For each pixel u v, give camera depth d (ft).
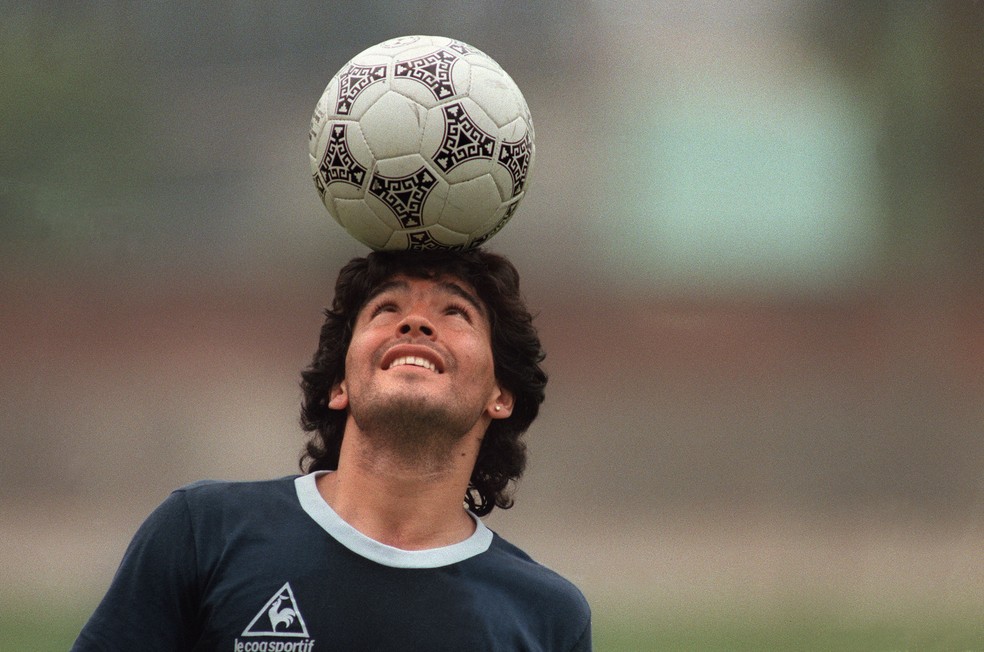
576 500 160.25
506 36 225.15
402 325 43.57
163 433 169.27
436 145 43.57
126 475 157.79
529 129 45.88
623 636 111.96
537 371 48.44
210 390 180.14
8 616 112.06
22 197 199.11
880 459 168.96
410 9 222.07
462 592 41.88
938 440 175.73
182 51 217.56
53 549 136.56
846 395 188.03
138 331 187.93
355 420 43.65
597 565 137.69
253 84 216.95
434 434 42.91
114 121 210.59
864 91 226.58
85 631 40.57
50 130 207.62
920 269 208.74
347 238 198.29
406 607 41.04
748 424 181.27
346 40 220.02
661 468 168.76
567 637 43.04
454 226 44.93
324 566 41.06
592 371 193.16
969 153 222.07
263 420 174.60
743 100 224.12
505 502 51.26
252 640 39.83
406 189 43.86
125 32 216.33
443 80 43.98
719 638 111.45
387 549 41.78
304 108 216.33
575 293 202.18
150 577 40.91
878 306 204.13
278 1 220.02
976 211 216.74
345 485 43.65
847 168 220.64
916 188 217.15
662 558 139.74
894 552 141.38
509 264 48.19
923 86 225.76
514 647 41.75
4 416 171.12
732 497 161.17
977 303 204.64
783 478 166.91
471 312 45.11
